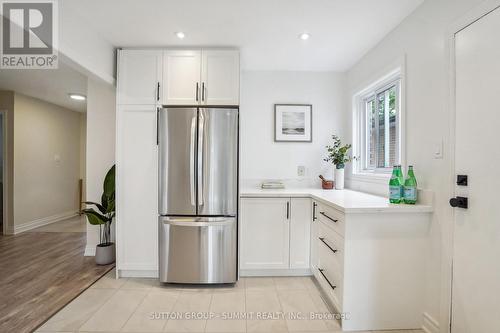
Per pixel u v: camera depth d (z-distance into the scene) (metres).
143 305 2.08
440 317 1.63
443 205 1.63
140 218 2.49
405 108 2.00
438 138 1.67
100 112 3.14
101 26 2.17
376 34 2.27
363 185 2.67
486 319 1.35
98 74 2.28
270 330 1.78
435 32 1.70
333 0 1.81
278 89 3.12
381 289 1.75
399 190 1.87
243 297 2.21
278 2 1.83
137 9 1.93
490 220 1.33
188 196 2.36
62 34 1.88
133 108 2.47
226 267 2.38
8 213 4.08
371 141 2.82
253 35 2.30
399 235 1.75
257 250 2.56
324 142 3.14
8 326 1.79
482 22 1.37
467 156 1.46
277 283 2.47
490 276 1.33
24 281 2.47
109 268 2.78
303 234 2.57
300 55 2.70
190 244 2.36
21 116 4.17
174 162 2.36
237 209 2.44
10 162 4.07
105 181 2.91
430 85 1.74
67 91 4.02
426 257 1.76
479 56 1.39
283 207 2.56
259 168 3.12
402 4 1.84
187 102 2.46
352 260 1.74
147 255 2.50
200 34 2.29
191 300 2.16
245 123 3.11
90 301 2.13
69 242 3.68
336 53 2.64
